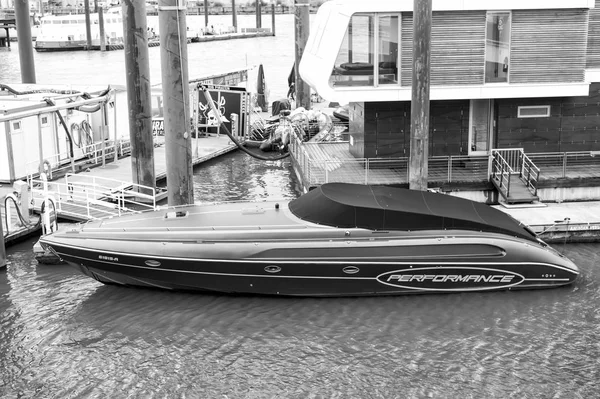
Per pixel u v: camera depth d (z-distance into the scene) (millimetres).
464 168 23062
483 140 23359
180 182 20281
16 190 21391
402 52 21453
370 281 16703
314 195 17672
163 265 16625
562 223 19766
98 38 103438
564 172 21906
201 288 17078
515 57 21938
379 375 13898
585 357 14500
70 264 17422
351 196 17484
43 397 13273
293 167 29000
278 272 16469
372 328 15672
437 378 13781
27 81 35438
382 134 23047
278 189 27188
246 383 13656
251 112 38969
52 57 91938
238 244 16484
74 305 16859
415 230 16922
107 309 16609
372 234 16781
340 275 16531
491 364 14258
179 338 15312
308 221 17203
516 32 21781
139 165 24719
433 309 16500
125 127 32938
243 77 44188
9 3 138750
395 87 21625
